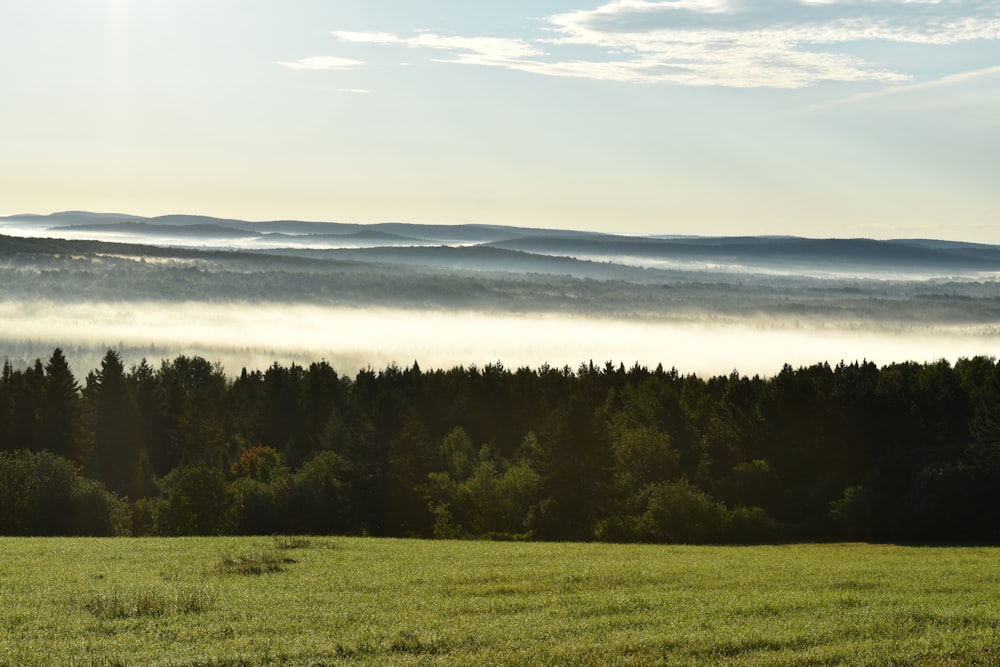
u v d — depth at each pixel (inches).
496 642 774.5
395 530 2495.1
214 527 2381.9
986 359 3622.0
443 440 3454.7
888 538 2353.6
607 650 746.2
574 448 2458.2
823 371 3558.1
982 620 868.6
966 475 2375.7
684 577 1144.2
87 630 814.5
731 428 3043.8
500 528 2346.2
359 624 840.3
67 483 2256.4
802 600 967.0
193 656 726.5
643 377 4820.4
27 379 4503.0
